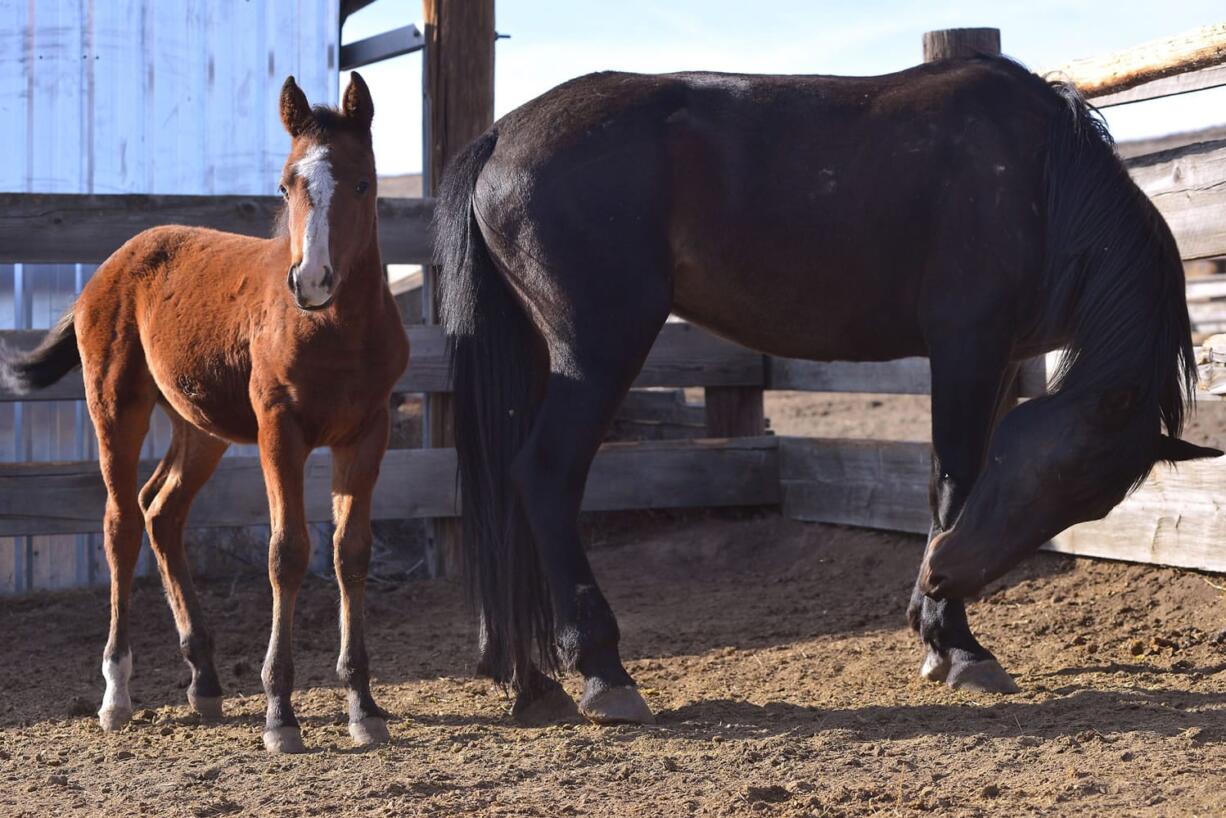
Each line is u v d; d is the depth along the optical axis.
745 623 6.09
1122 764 3.50
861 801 3.34
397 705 4.77
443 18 7.30
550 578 4.34
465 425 4.51
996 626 5.60
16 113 7.20
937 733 3.98
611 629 4.35
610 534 8.13
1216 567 5.46
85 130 7.30
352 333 4.04
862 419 13.62
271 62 7.60
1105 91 5.71
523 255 4.43
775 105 4.58
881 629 5.78
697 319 4.82
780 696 4.70
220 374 4.42
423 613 6.64
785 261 4.55
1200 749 3.60
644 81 4.64
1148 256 4.15
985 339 4.44
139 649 5.93
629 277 4.38
